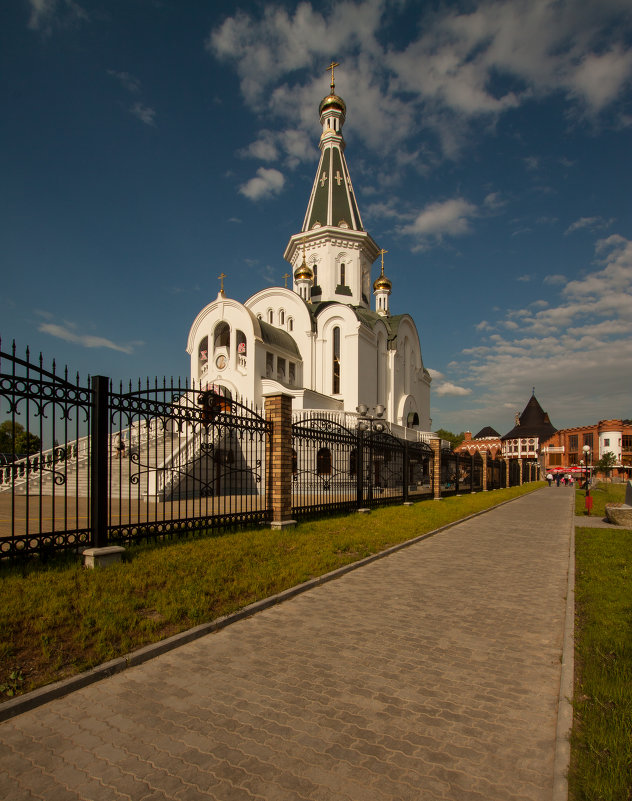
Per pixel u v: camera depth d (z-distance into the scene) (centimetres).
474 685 392
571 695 369
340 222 4028
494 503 2038
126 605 498
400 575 740
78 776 275
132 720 332
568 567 818
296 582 650
